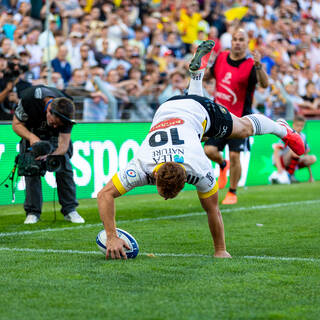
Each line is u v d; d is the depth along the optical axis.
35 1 28.17
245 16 37.12
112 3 31.02
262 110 32.03
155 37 32.34
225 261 10.90
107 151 22.78
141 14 32.69
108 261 10.82
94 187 22.41
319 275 9.80
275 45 37.19
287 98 32.91
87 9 29.83
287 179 28.81
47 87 15.40
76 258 11.26
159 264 10.56
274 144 28.34
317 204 21.09
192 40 34.09
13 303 8.07
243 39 19.44
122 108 27.09
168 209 20.05
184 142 10.06
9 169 20.17
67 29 28.86
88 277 9.53
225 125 11.55
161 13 33.50
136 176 10.21
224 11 36.91
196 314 7.56
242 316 7.49
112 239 10.90
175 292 8.61
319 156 30.61
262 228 15.96
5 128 20.06
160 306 7.90
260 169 27.86
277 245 13.45
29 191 16.84
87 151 22.11
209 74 20.23
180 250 12.72
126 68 28.69
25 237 14.38
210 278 9.47
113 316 7.48
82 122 21.95
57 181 17.03
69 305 7.96
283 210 19.53
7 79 23.05
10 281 9.31
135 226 16.31
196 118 10.75
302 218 17.83
